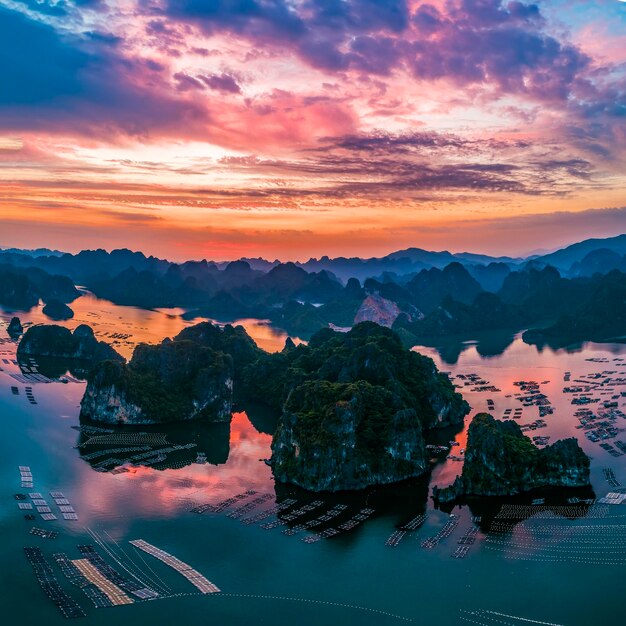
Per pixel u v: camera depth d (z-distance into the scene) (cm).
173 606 16938
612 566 19125
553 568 19100
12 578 18038
